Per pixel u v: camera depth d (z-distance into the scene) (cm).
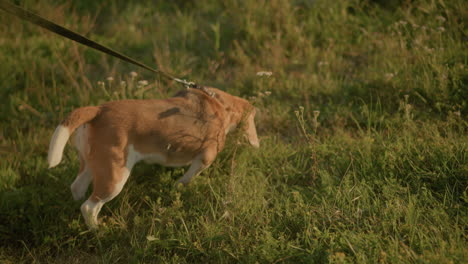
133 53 958
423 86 714
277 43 902
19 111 776
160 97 756
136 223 508
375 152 593
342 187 536
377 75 771
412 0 965
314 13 989
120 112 483
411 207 472
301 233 473
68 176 599
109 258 468
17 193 552
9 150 661
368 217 481
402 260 405
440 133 623
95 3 1112
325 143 631
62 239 513
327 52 879
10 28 945
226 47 957
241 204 515
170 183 568
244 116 579
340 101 757
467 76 705
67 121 456
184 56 914
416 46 805
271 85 809
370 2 1002
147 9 1102
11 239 522
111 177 476
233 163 566
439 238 423
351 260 411
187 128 513
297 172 591
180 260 455
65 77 852
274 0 988
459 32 835
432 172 530
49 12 973
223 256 450
